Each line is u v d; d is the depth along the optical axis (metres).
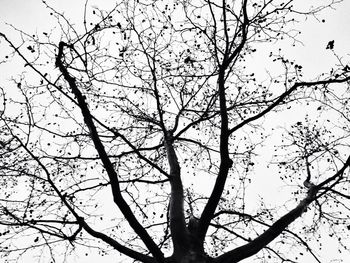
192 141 7.61
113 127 7.14
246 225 6.39
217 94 7.21
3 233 4.96
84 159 6.23
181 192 5.50
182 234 4.70
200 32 6.55
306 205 5.16
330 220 6.19
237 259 4.48
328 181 5.49
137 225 4.43
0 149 5.23
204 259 4.39
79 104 5.11
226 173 4.77
